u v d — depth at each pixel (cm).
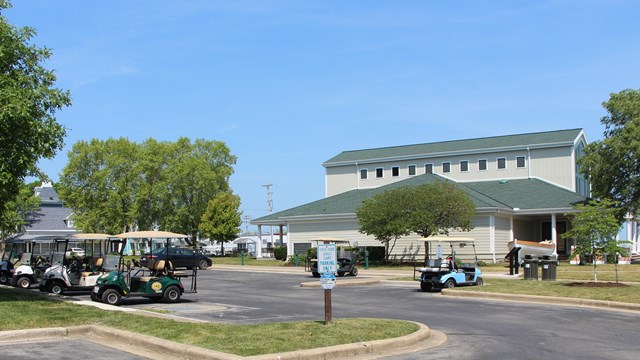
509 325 1348
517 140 5122
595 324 1359
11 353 1024
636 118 3903
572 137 4828
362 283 2606
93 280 2012
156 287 1866
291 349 958
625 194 3903
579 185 4888
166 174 6606
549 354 1008
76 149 6625
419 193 3684
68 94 1716
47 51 1758
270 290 2364
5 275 2553
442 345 1094
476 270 2292
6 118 1528
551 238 4331
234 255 6397
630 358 974
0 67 1648
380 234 3803
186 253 3878
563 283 2259
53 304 1583
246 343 1003
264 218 5122
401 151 5672
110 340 1150
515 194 4456
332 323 1215
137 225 6762
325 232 4600
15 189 1705
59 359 977
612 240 2141
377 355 999
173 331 1130
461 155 5212
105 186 6619
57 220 6975
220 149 7131
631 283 2245
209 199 6712
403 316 1517
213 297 2078
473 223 4000
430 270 2222
